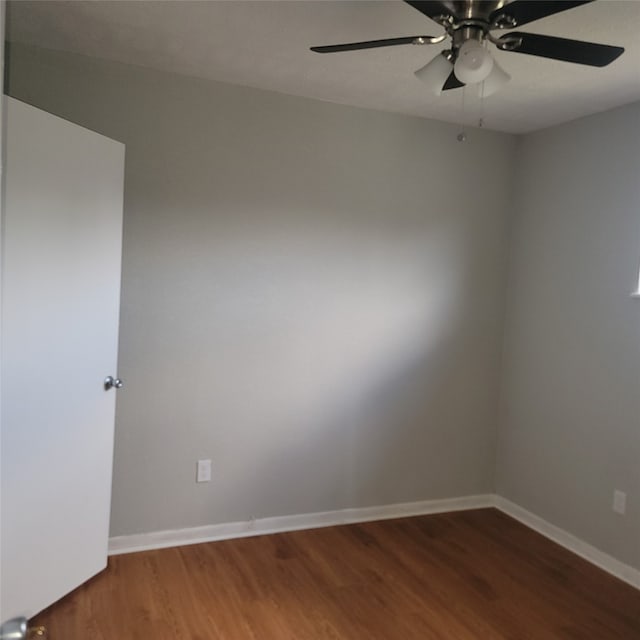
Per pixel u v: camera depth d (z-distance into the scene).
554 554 3.12
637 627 2.47
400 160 3.35
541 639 2.37
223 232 3.01
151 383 2.94
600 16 2.02
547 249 3.40
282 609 2.50
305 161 3.14
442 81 1.93
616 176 2.98
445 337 3.56
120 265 2.68
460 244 3.54
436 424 3.59
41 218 2.21
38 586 2.34
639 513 2.83
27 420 2.22
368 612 2.50
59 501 2.42
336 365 3.30
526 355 3.54
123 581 2.66
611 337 2.99
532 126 3.42
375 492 3.48
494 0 1.57
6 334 2.10
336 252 3.25
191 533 3.08
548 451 3.37
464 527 3.42
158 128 2.85
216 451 3.09
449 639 2.35
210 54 2.58
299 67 2.69
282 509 3.27
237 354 3.09
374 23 2.20
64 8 2.18
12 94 2.60
